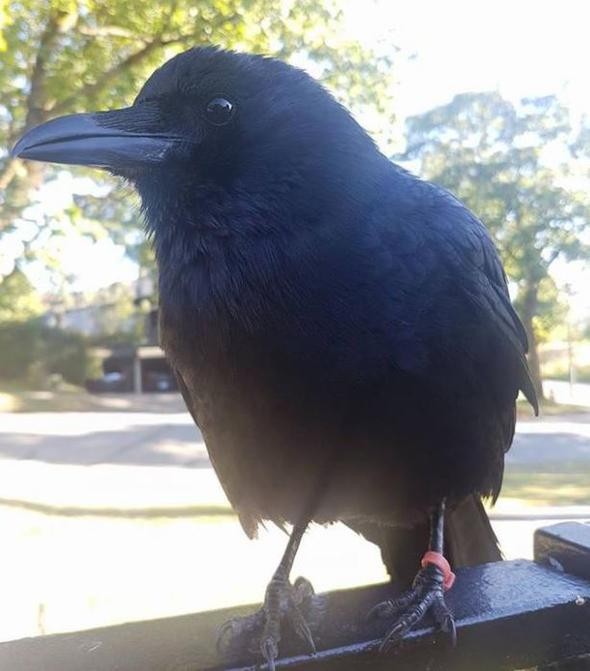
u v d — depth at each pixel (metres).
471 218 0.24
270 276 0.19
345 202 0.20
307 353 0.19
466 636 0.19
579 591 0.20
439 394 0.21
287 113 0.20
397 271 0.20
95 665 0.17
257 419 0.20
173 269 0.21
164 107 0.22
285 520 0.23
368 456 0.21
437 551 0.21
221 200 0.20
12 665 0.17
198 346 0.20
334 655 0.18
